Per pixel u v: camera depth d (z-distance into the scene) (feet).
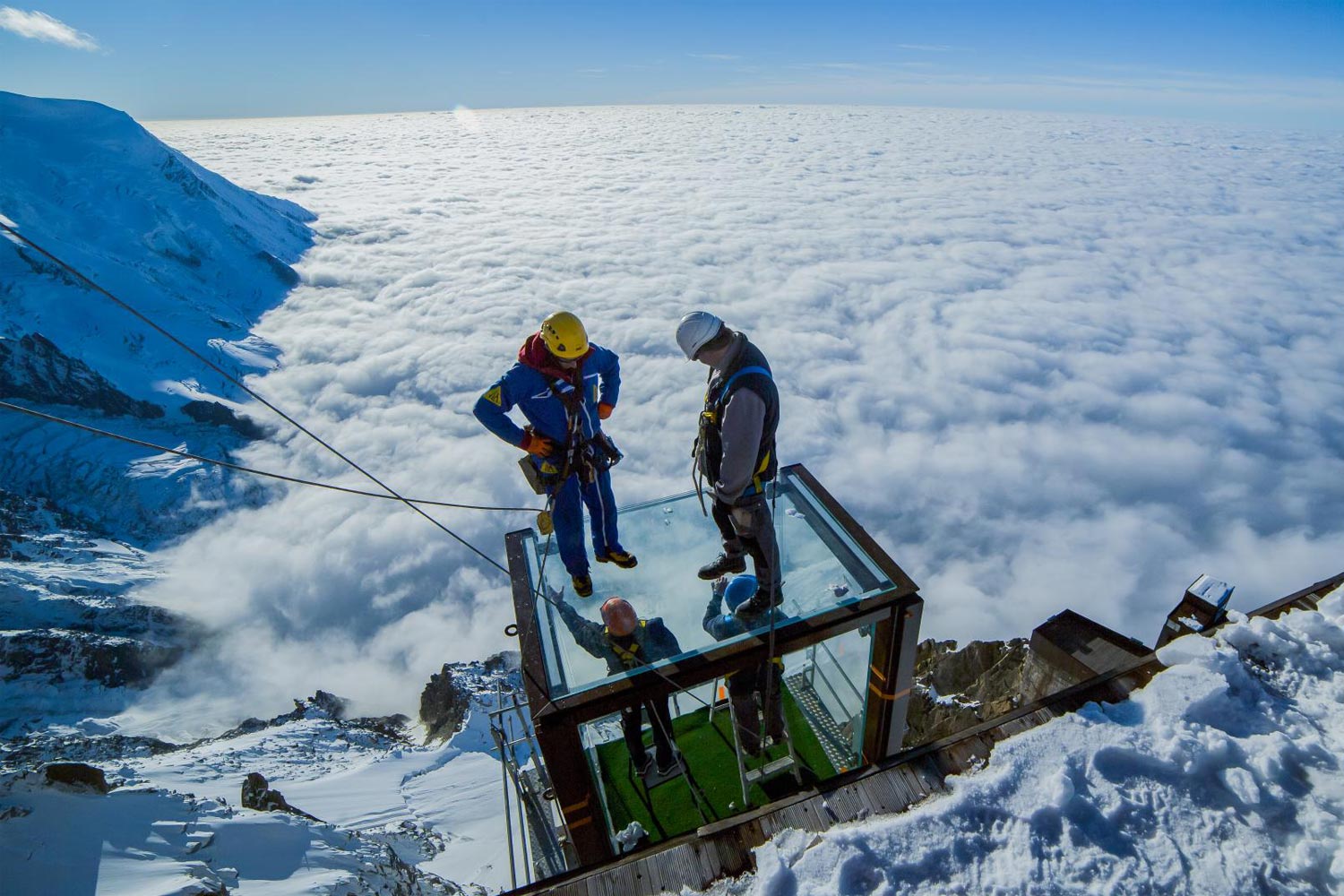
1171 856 7.46
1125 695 10.03
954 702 35.86
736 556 11.62
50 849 45.34
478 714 182.09
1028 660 18.40
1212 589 12.17
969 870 7.61
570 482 11.29
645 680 10.27
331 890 57.47
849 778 9.31
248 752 164.55
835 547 12.55
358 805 126.72
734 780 16.47
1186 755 8.48
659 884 8.38
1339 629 10.50
